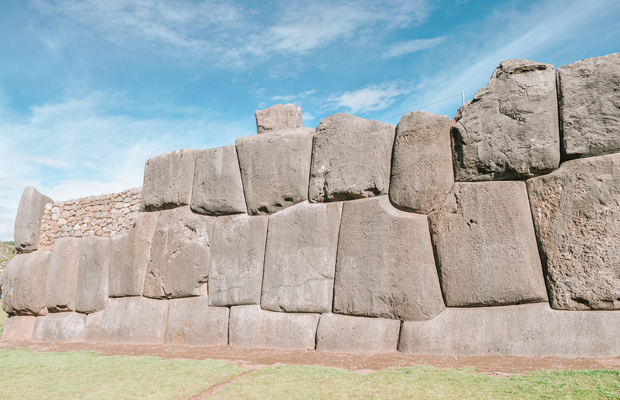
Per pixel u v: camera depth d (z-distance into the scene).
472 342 3.32
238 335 4.31
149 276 5.05
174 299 4.86
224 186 4.77
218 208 4.78
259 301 4.38
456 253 3.57
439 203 3.71
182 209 5.04
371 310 3.79
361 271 3.89
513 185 3.49
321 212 4.21
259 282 4.41
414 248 3.72
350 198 4.14
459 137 3.70
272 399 2.58
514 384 2.57
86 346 4.95
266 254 4.40
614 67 3.23
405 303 3.66
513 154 3.46
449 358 3.29
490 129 3.57
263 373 3.19
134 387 3.01
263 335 4.19
